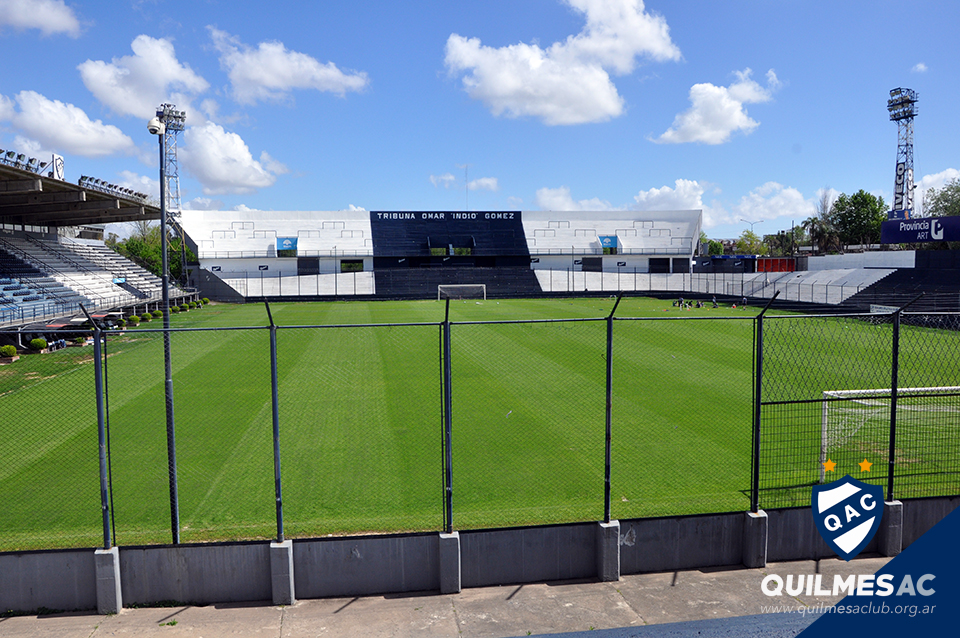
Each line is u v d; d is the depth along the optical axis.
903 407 15.85
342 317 46.19
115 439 14.66
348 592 7.80
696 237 87.19
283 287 72.62
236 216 79.88
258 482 12.01
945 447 13.09
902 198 69.12
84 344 29.19
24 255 42.34
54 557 7.39
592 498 11.09
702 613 7.23
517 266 83.38
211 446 14.20
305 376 21.75
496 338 30.84
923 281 46.06
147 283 56.31
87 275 46.00
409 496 11.30
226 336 32.22
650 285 78.50
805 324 33.69
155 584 7.57
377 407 17.58
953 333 29.50
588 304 57.81
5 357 25.14
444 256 82.12
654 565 8.34
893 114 69.50
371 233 81.81
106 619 7.24
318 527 9.77
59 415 16.73
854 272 54.38
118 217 50.25
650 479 11.98
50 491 11.52
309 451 13.84
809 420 15.54
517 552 8.03
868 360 23.97
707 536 8.42
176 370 22.91
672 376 21.27
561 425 15.68
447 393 7.86
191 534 9.48
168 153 70.88
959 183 67.00
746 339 29.45
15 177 28.89
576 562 8.18
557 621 7.09
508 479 12.12
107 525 7.48
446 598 7.68
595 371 22.22
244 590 7.69
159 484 11.88
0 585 7.37
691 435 14.69
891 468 8.72
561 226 86.88
